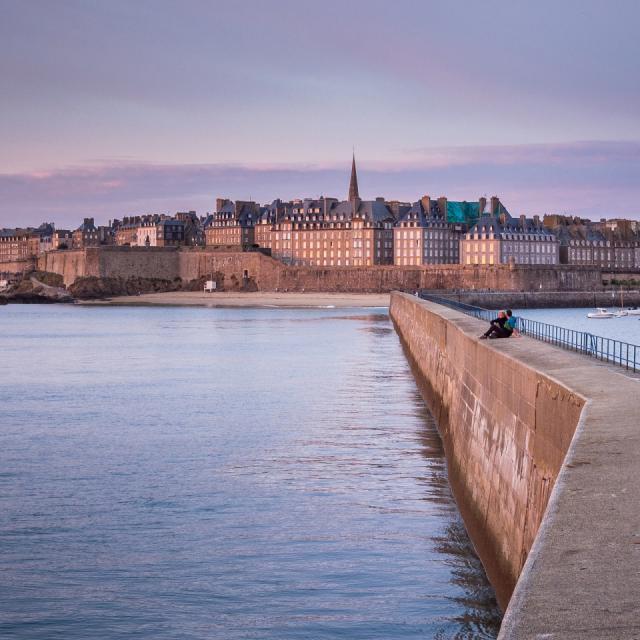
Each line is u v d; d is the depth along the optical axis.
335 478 38.75
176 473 40.00
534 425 22.38
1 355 102.50
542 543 9.45
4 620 23.94
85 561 28.39
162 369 85.31
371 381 73.38
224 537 30.61
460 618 23.39
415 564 27.59
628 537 9.56
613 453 13.69
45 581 26.73
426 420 53.47
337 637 22.45
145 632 23.05
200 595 25.50
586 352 38.94
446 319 53.50
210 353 102.56
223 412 57.50
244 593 25.53
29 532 31.33
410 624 23.03
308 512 33.47
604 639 7.20
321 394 65.62
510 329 39.25
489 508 27.20
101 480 38.75
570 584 8.33
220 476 39.34
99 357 99.12
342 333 134.12
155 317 193.62
